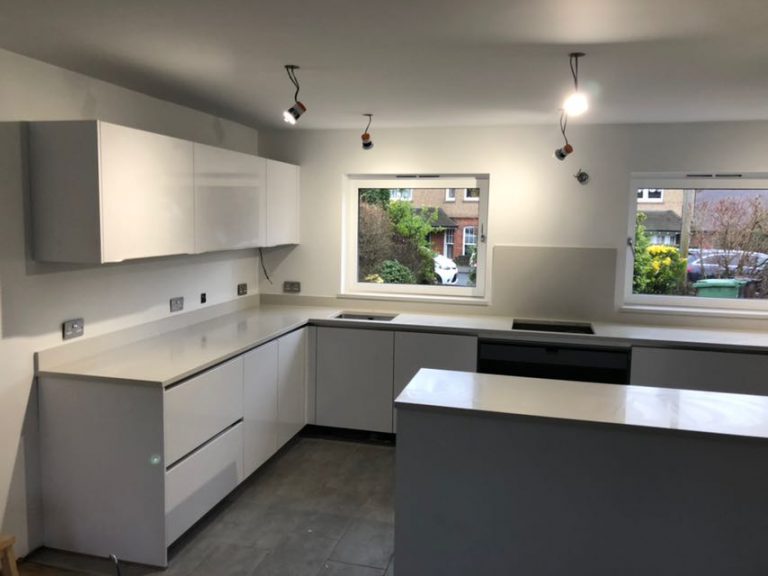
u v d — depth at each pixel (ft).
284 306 15.72
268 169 13.78
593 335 12.19
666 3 6.25
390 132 14.89
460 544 6.96
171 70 9.33
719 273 13.84
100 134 8.46
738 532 6.20
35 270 8.89
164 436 8.52
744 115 12.39
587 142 13.83
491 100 11.29
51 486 9.07
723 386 11.71
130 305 10.98
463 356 12.90
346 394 13.70
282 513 10.42
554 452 6.55
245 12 6.73
